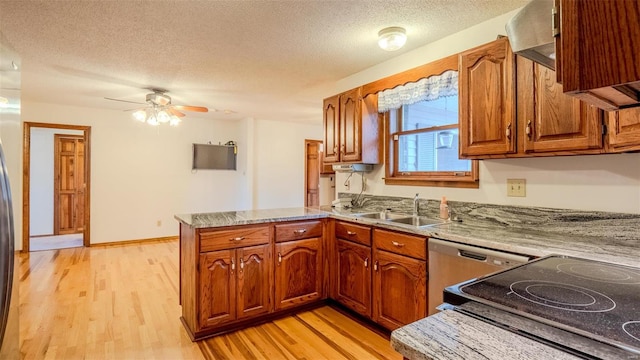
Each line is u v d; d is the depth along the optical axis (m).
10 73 1.62
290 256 2.72
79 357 2.12
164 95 4.34
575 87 0.50
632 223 1.74
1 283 1.32
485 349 0.62
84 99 4.65
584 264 1.19
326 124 3.59
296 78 3.64
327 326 2.58
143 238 5.72
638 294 0.88
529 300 0.83
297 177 7.01
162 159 5.90
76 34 2.52
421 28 2.44
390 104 2.96
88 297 3.13
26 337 2.37
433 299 2.02
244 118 6.36
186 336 2.40
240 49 2.83
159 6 2.11
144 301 3.04
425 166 2.94
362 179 3.45
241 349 2.24
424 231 2.08
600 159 1.86
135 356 2.14
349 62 3.15
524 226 2.16
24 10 2.15
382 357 2.14
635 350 0.58
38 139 6.25
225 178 6.55
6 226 1.35
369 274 2.50
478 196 2.44
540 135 1.83
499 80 2.01
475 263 1.79
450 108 2.74
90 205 5.29
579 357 0.58
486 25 2.34
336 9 2.15
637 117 1.42
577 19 0.50
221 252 2.40
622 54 0.46
